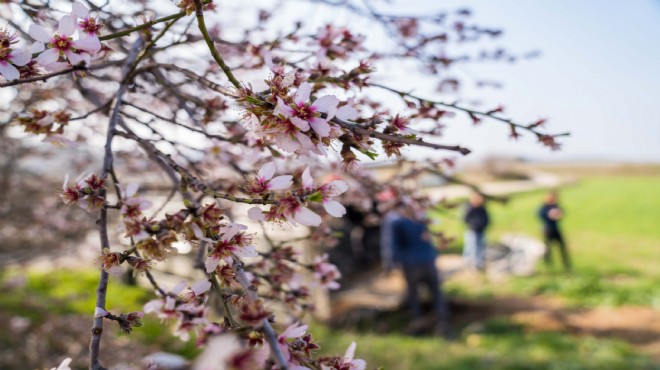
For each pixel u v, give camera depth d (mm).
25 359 3898
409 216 2387
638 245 10664
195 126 1565
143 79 1730
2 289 5230
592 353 5434
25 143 3701
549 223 8977
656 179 22609
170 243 863
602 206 15930
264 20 2191
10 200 4023
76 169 3986
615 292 7477
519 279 8383
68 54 1048
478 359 5004
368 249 8977
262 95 923
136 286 6129
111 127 1202
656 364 5027
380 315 6926
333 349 4789
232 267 913
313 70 1287
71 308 5391
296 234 4812
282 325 1619
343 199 2529
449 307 7277
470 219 8875
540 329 6414
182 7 918
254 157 1602
